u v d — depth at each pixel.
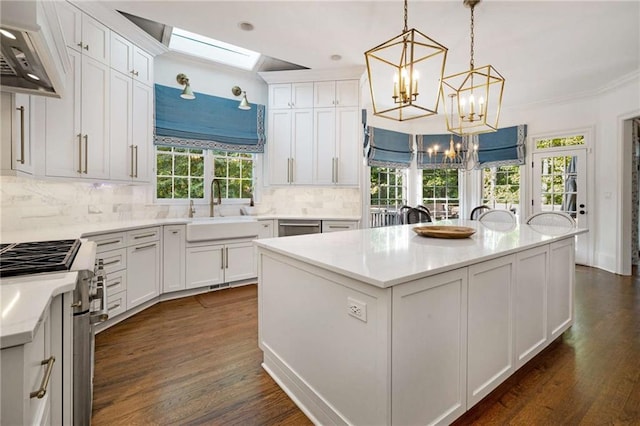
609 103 4.29
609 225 4.32
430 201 6.25
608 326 2.60
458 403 1.46
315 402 1.54
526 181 5.25
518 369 1.94
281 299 1.80
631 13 2.61
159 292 3.12
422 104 5.30
